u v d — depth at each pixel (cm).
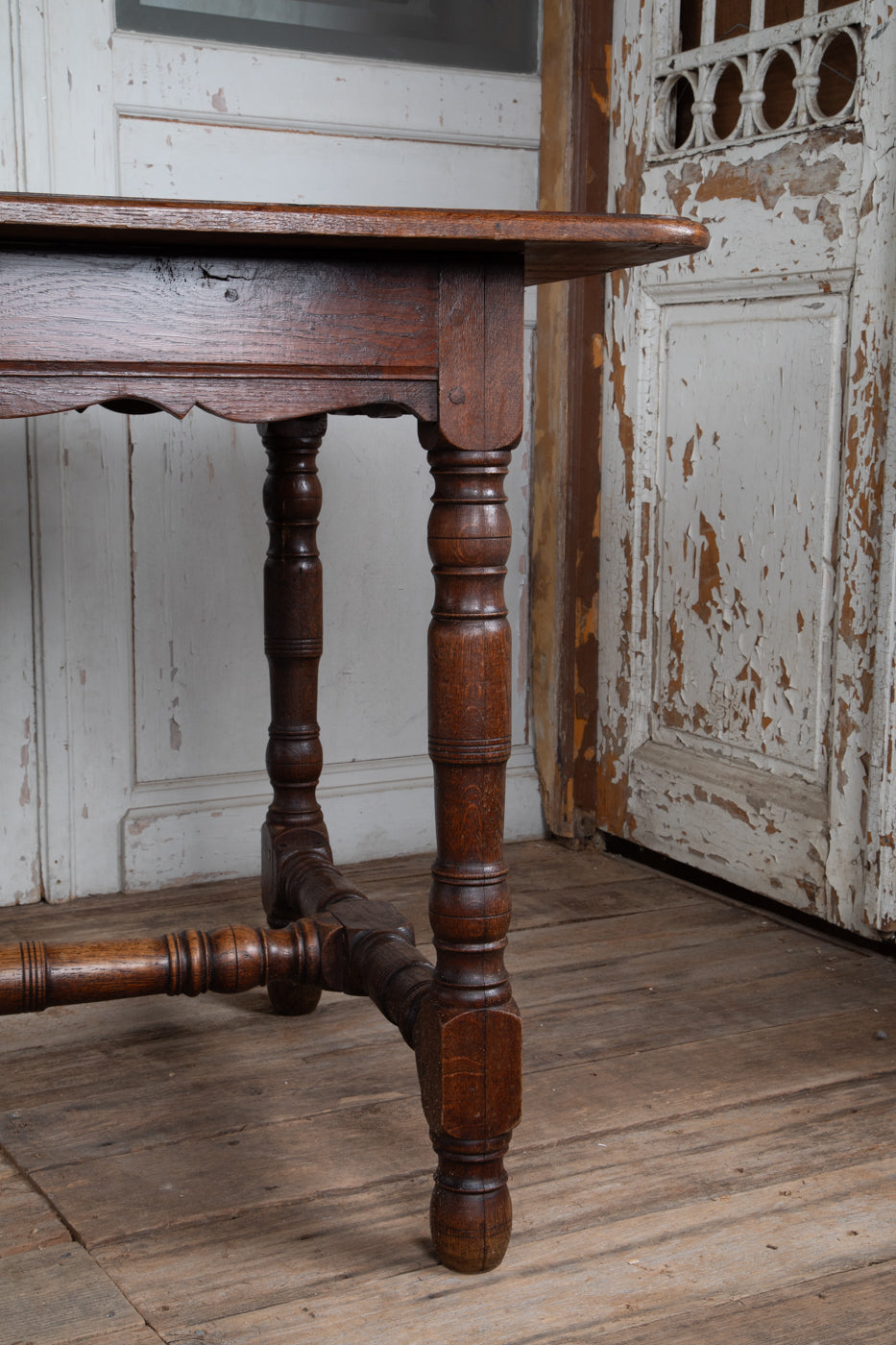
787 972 177
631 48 217
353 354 103
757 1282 107
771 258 191
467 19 219
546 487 232
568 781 237
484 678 106
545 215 98
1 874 203
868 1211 117
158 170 200
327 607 221
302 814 162
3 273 95
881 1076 145
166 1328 101
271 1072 146
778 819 196
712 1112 136
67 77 191
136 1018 162
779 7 192
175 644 210
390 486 222
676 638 218
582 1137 131
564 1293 106
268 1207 118
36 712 202
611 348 225
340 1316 102
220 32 202
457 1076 106
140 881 211
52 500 197
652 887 216
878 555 176
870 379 175
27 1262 109
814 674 189
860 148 175
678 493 215
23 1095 140
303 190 210
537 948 186
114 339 98
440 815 108
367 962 122
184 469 207
